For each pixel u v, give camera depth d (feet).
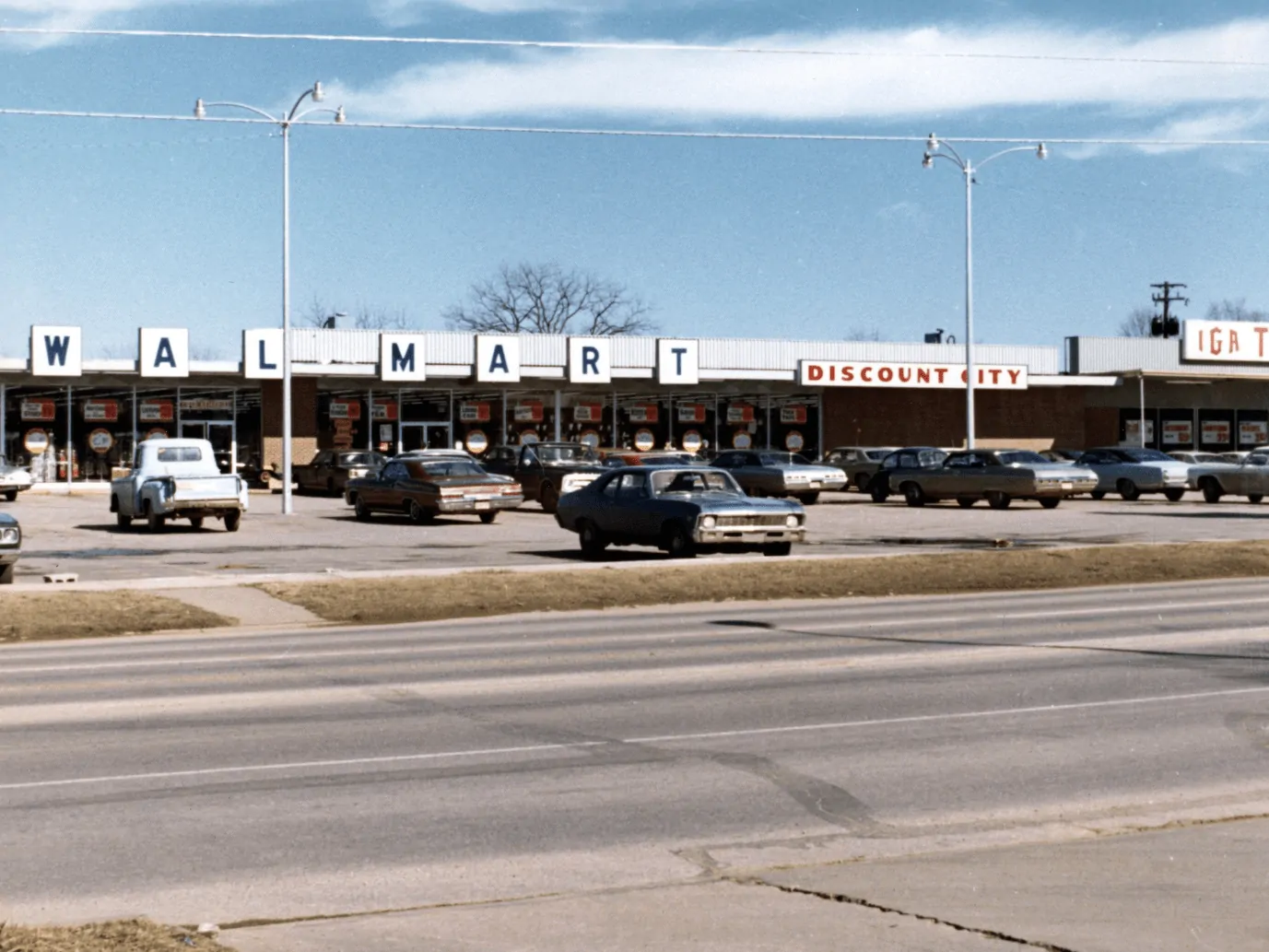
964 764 31.68
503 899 22.13
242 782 30.12
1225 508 141.18
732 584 75.05
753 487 146.82
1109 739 34.27
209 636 60.23
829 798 28.71
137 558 91.15
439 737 34.96
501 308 338.54
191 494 110.83
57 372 172.35
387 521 126.93
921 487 145.07
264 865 24.02
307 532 113.70
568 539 106.22
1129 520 123.03
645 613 67.26
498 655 50.93
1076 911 21.08
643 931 20.31
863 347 224.53
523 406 198.90
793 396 211.00
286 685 43.88
